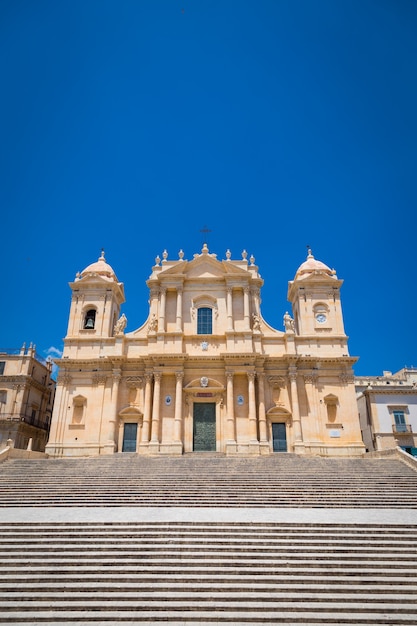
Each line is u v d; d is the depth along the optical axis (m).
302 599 11.53
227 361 37.56
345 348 39.81
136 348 39.69
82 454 36.66
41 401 52.31
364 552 14.09
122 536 15.07
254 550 14.12
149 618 10.74
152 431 36.09
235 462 27.80
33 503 20.52
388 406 46.22
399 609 11.03
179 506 20.09
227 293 40.59
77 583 12.28
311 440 36.62
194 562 13.24
